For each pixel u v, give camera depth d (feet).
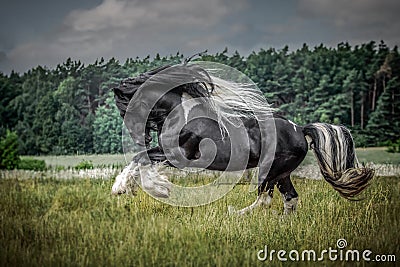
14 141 55.62
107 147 62.54
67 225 24.54
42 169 50.49
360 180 26.84
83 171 45.39
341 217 26.61
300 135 27.02
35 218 26.58
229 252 21.34
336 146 27.02
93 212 27.22
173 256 20.44
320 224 24.97
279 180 27.43
